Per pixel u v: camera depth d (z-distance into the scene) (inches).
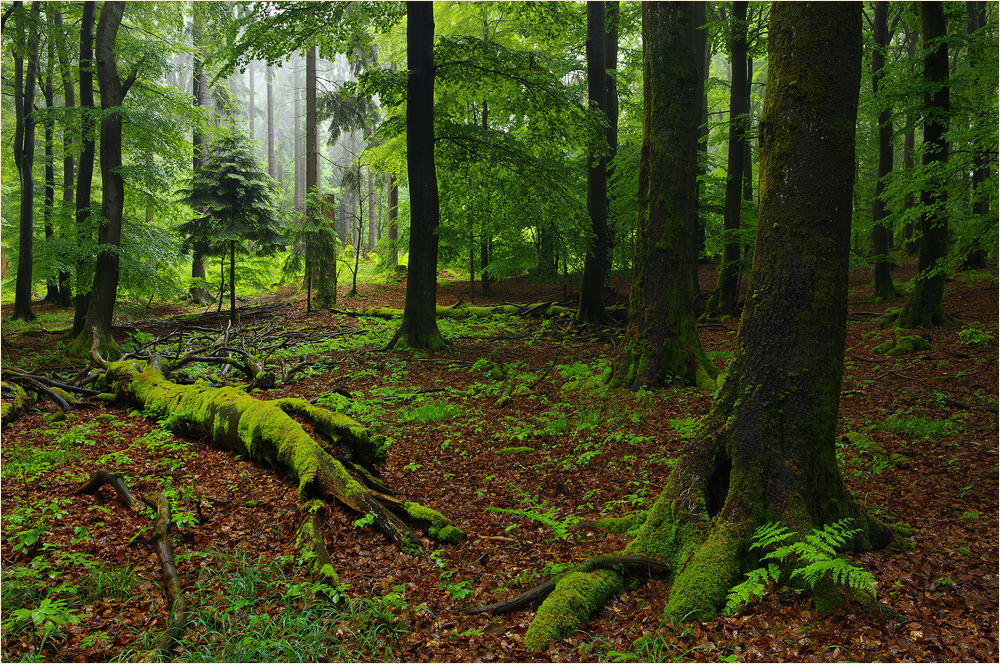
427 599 153.2
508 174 610.2
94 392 392.2
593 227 669.9
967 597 135.5
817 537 140.7
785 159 159.8
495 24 850.8
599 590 146.6
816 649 122.1
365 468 222.5
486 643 134.2
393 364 491.5
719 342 543.2
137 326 736.3
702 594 140.0
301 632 135.0
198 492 217.3
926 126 469.4
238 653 124.8
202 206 730.2
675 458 241.9
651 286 375.6
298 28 516.7
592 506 206.7
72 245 551.2
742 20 625.9
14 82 762.2
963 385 335.9
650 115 371.2
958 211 705.6
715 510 165.8
